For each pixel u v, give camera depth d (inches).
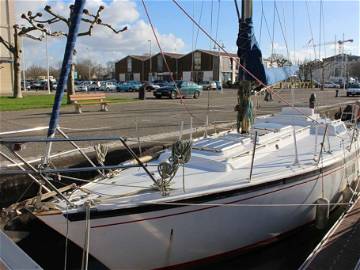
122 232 169.0
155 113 724.0
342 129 336.8
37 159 320.2
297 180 221.6
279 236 229.1
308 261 185.6
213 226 190.5
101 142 409.1
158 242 178.2
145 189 185.6
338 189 283.0
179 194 179.3
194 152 232.2
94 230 164.9
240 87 254.5
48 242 206.2
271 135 266.7
